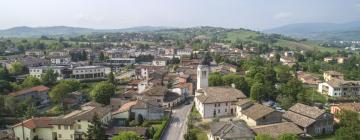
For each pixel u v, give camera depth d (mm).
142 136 110312
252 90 158375
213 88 148750
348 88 193250
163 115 134250
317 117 117875
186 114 143625
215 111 134500
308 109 124812
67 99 159000
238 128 101250
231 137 97812
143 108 132375
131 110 133000
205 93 143625
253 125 117812
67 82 180250
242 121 121312
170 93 164125
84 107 140875
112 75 199875
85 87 199375
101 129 107562
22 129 111312
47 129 113750
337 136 102812
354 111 130000
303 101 157500
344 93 193000
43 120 116188
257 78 181250
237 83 169375
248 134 99312
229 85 172875
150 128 116312
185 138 107312
